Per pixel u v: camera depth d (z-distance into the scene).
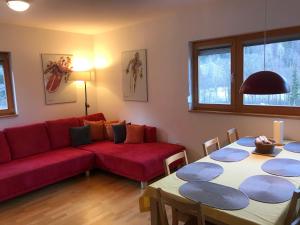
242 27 3.25
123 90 4.84
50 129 4.22
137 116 4.70
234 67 3.50
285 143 2.80
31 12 3.47
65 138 4.32
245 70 3.42
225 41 3.54
